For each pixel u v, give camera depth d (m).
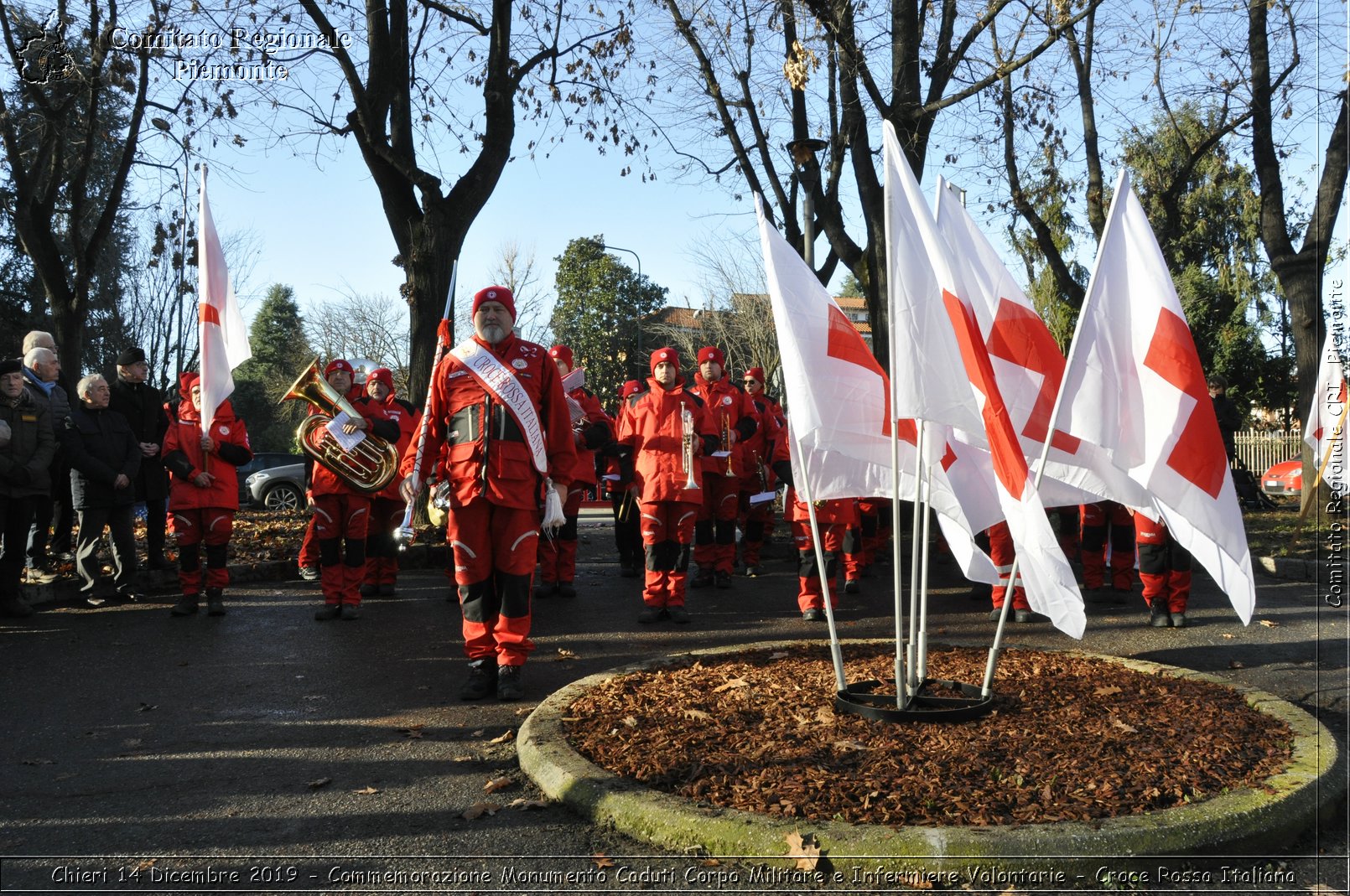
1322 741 4.48
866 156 13.77
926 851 3.50
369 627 8.38
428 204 13.83
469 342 6.23
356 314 46.88
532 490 6.11
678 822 3.79
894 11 13.58
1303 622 8.21
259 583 10.82
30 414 8.72
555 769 4.36
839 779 4.04
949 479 5.70
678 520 8.54
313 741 5.26
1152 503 5.21
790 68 13.12
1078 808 3.75
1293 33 14.91
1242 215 33.72
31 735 5.39
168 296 36.44
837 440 5.01
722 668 5.95
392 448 8.75
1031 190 17.11
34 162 14.92
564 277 53.47
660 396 8.59
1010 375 5.17
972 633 7.89
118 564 9.55
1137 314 4.89
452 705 5.97
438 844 3.89
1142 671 5.79
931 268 4.64
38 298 35.78
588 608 9.41
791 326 4.97
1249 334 34.53
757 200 5.06
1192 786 3.96
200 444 8.79
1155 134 18.77
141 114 14.74
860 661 6.09
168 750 5.12
